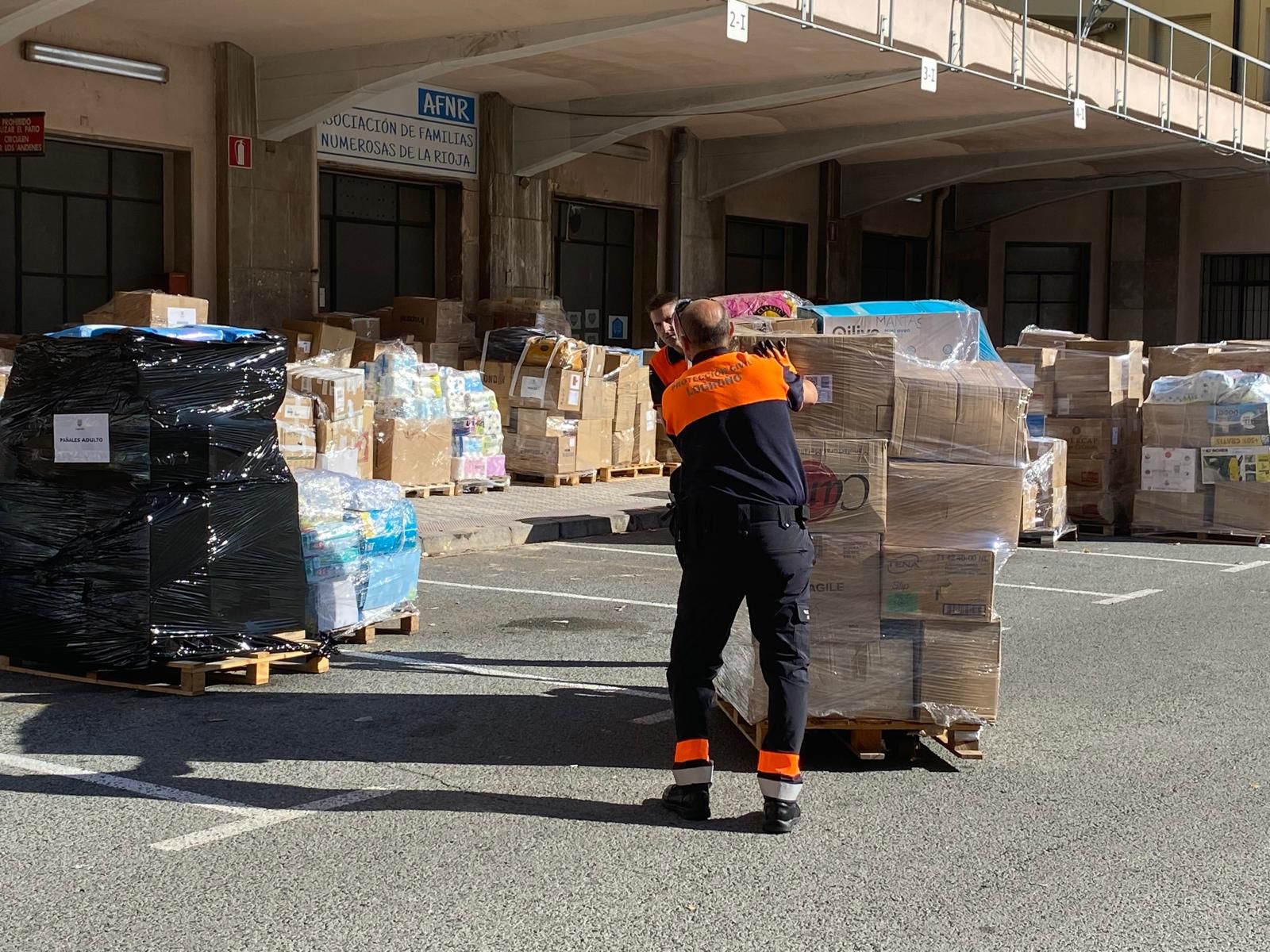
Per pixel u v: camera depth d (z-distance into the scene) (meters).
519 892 4.32
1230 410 12.88
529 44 13.89
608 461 15.83
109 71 14.19
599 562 11.12
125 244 15.05
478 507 13.19
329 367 12.62
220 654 6.70
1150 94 20.30
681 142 21.78
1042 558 11.95
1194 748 6.06
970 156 23.91
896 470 5.60
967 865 4.62
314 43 14.86
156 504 6.52
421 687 6.93
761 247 24.64
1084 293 29.91
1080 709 6.71
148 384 6.51
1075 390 13.38
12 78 13.51
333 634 7.55
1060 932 4.08
